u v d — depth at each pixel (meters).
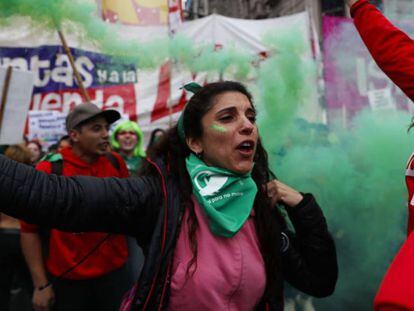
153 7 3.97
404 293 0.87
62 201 1.21
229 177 1.36
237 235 1.37
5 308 3.30
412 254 0.92
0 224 3.26
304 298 2.88
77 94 5.76
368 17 1.42
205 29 4.78
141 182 1.34
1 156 1.21
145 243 1.38
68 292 2.62
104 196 1.26
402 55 1.33
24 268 3.32
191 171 1.36
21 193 1.18
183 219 1.33
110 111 2.77
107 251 2.66
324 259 1.51
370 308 2.80
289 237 1.57
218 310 1.28
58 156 2.69
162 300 1.27
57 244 2.59
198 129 1.40
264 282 1.37
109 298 2.71
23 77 1.86
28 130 5.23
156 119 5.70
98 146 2.70
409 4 2.99
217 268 1.29
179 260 1.29
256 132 1.39
